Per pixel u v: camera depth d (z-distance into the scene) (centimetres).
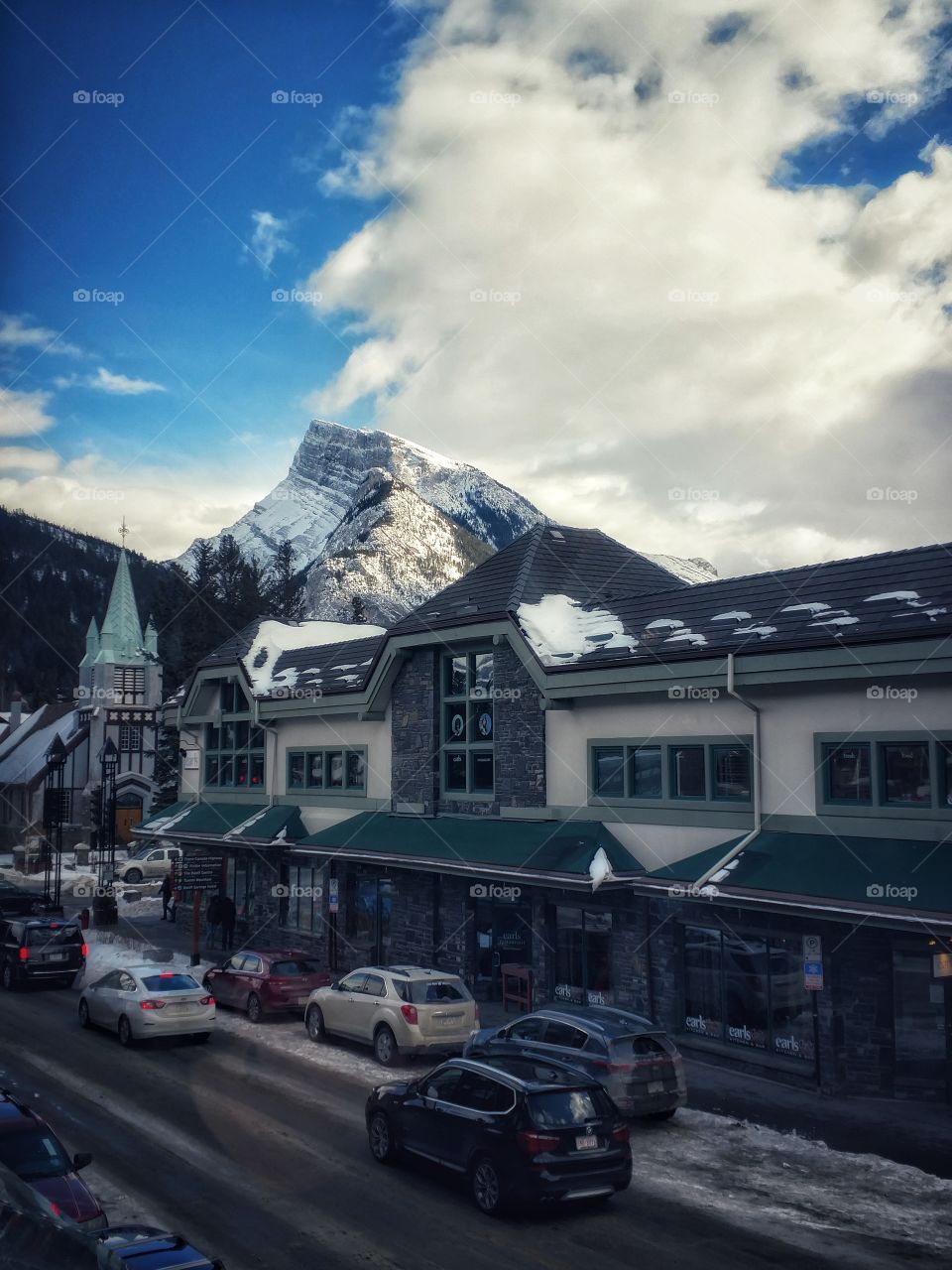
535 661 2433
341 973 2983
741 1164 1435
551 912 2409
